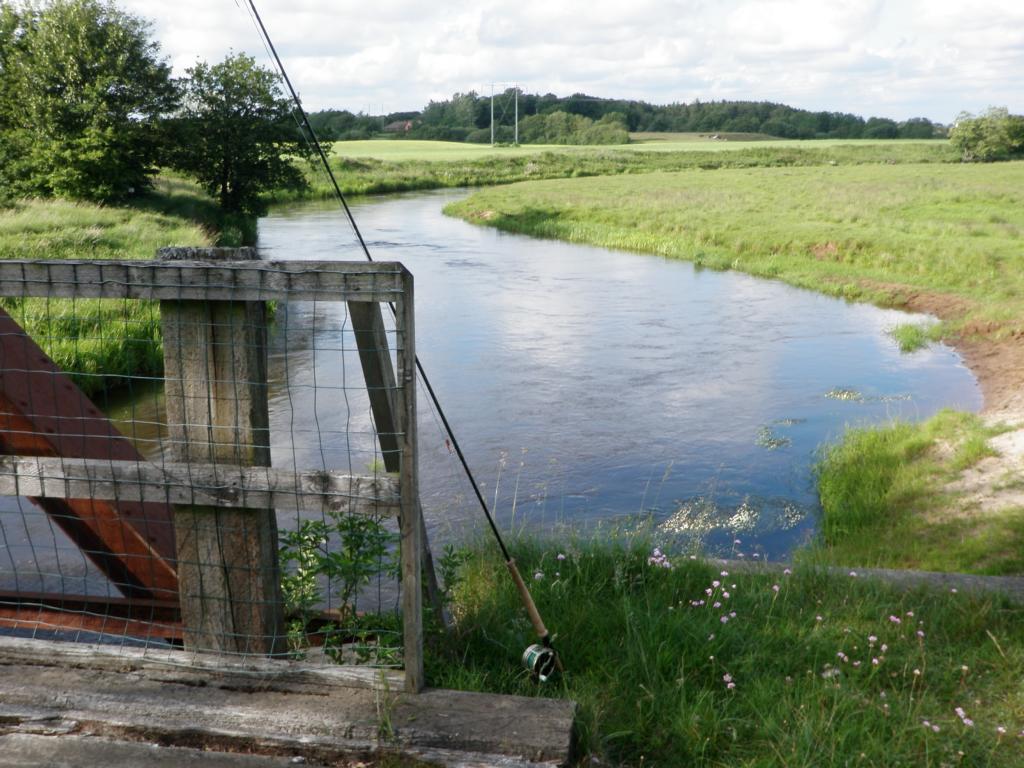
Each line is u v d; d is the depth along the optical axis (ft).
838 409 44.37
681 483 34.22
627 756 10.41
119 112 124.67
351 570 11.71
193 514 10.69
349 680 10.57
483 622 13.24
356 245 114.73
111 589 18.98
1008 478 29.96
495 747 9.59
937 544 25.53
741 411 44.06
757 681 11.91
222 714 10.02
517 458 36.94
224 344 10.25
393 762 9.54
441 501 31.68
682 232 112.57
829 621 14.43
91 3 127.65
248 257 10.80
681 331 63.46
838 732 10.55
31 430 12.15
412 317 9.50
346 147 438.40
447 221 149.69
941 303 70.18
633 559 17.11
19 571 20.21
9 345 12.09
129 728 10.09
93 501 12.60
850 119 621.72
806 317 68.59
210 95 139.13
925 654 12.94
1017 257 80.53
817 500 32.40
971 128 316.40
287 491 10.09
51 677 10.77
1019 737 10.87
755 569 17.72
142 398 43.24
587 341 60.13
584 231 122.62
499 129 564.30
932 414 42.52
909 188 159.53
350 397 44.91
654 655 12.48
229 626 10.94
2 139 117.60
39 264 9.99
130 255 67.10
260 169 142.41
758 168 283.59
